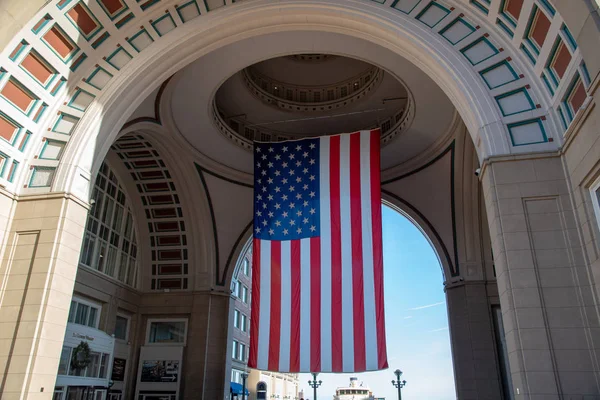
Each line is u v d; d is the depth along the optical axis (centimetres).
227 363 2558
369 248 1819
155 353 2545
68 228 1341
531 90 1254
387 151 2461
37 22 1303
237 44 1838
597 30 809
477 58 1331
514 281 1098
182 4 1512
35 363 1189
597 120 912
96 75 1502
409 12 1441
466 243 2473
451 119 2181
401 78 2005
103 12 1402
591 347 1019
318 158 2005
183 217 2655
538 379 1015
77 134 1427
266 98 2517
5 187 1333
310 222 1916
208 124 2273
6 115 1327
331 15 1503
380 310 1736
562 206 1140
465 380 2283
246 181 2659
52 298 1263
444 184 2480
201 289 2619
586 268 1076
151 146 2370
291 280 1859
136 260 2683
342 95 2597
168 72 1554
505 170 1196
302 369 1741
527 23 1191
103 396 2211
